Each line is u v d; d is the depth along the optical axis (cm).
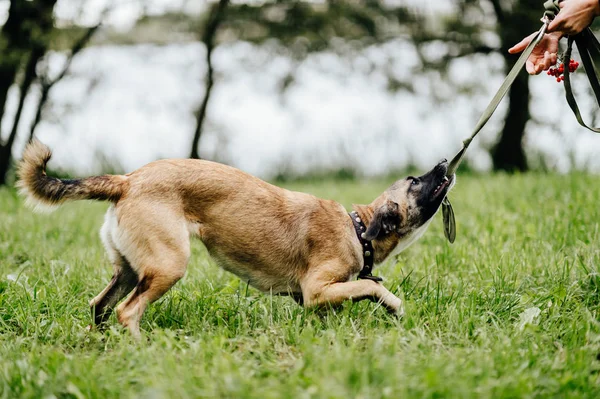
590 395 327
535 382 335
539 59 487
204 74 1575
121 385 331
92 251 646
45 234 720
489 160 1516
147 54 1591
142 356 363
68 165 1330
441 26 1478
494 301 462
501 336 393
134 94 1652
